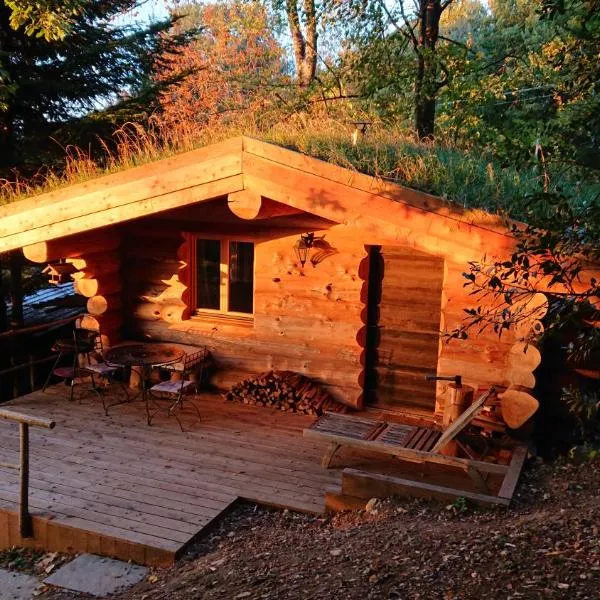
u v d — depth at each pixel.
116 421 8.63
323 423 7.09
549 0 4.84
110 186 8.17
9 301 15.24
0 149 12.14
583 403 4.16
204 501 6.52
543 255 4.38
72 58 12.08
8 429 8.35
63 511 6.30
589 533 4.71
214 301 9.96
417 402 8.82
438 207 6.63
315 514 6.31
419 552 4.88
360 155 7.38
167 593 5.02
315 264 8.89
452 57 12.69
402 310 8.73
